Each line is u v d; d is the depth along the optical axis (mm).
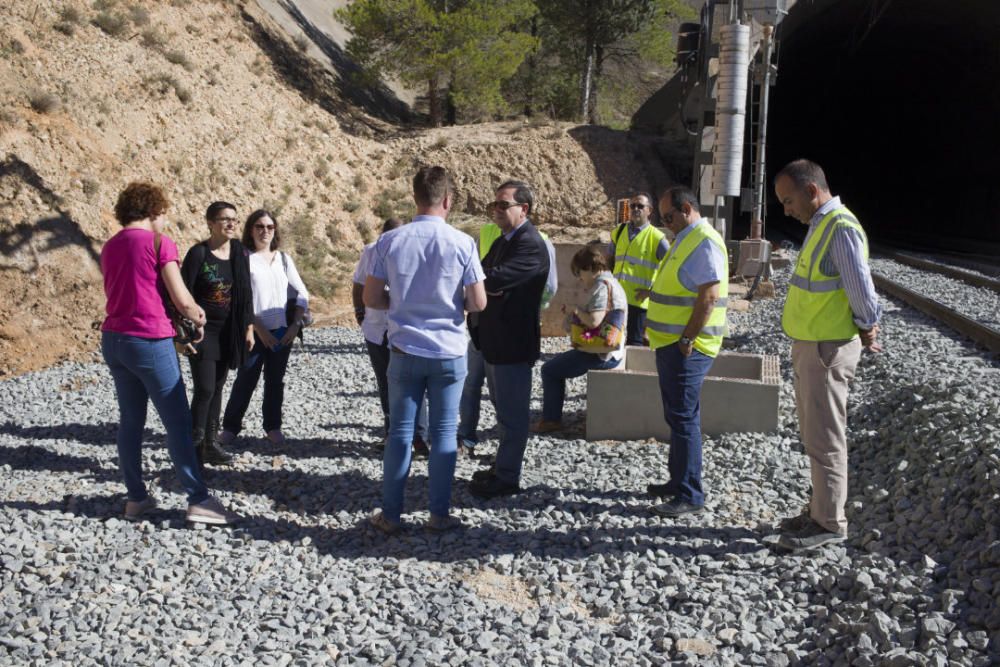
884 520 5062
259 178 21469
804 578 4465
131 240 4973
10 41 17391
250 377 7188
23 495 5855
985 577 3951
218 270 6238
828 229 4520
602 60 39938
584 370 7582
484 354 5891
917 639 3695
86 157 16078
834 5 33906
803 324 4668
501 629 4152
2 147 14430
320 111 27656
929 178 49219
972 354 10078
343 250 21297
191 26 25062
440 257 5039
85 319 13578
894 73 46438
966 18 35125
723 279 5363
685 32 22422
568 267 13367
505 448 5934
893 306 15188
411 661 3850
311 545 5219
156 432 7676
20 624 4004
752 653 3867
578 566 4859
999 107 37781
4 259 13266
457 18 30000
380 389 7020
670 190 5461
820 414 4672
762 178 17453
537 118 32625
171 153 19141
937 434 5883
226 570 4754
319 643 3990
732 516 5527
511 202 5633
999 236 38062
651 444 7195
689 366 5414
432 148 29547
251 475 6496
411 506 5871
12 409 8836
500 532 5383
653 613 4285
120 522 5324
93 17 20766
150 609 4238
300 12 34156
